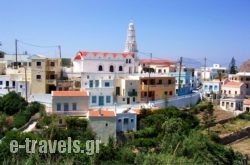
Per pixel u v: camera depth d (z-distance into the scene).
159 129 61.31
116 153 48.47
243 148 67.38
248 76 124.06
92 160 44.03
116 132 59.38
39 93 78.00
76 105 65.38
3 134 55.12
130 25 110.00
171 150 50.88
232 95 105.56
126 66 92.06
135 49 109.38
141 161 44.88
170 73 108.19
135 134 59.12
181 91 99.81
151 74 90.00
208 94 108.88
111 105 74.81
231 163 53.88
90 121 56.94
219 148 54.84
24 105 66.88
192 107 84.81
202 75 151.62
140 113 65.62
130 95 79.44
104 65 87.75
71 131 54.31
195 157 48.94
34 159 39.41
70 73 83.88
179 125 58.50
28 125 59.97
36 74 78.12
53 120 57.81
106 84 77.56
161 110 69.25
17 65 98.94
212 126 77.06
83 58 84.69
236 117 87.06
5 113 64.94
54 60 81.12
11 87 79.75
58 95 64.19
